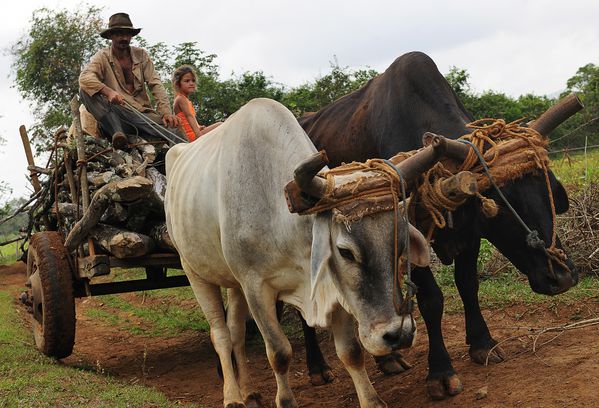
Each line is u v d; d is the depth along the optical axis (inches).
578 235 273.7
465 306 208.4
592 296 243.3
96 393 211.9
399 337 143.3
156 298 412.5
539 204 177.2
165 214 231.9
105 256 245.8
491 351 199.0
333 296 157.6
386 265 145.4
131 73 294.7
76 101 259.3
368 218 147.0
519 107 706.8
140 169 253.0
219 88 576.7
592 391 161.2
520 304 250.5
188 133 307.6
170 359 285.0
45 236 262.4
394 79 214.8
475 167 175.3
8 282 496.7
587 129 611.2
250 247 178.5
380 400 169.8
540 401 163.8
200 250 203.2
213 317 212.4
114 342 326.3
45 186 298.0
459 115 199.6
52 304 251.6
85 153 261.9
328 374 230.1
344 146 233.5
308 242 163.3
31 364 244.4
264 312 181.3
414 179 157.9
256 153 179.2
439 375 184.5
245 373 211.0
